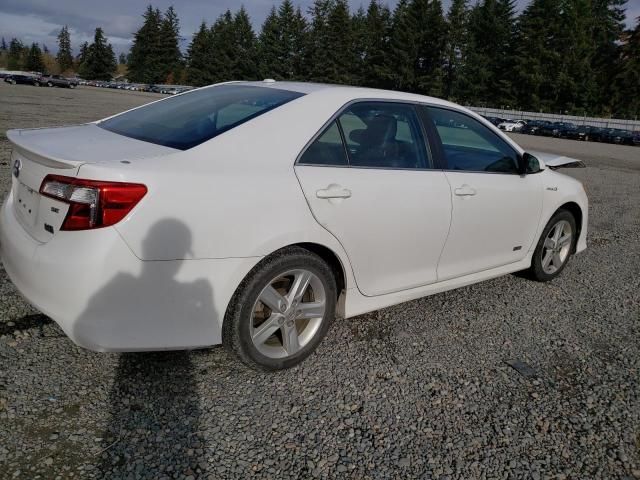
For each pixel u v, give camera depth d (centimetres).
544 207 429
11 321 313
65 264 223
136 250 225
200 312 246
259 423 247
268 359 277
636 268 539
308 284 286
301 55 8350
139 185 226
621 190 1088
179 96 356
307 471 220
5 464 207
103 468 211
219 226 243
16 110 1898
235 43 8994
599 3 7188
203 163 249
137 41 9956
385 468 226
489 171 382
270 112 283
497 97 6969
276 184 262
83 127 320
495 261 400
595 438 256
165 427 238
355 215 291
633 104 6397
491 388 292
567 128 3912
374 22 8119
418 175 328
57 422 234
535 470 232
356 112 310
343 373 295
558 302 427
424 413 265
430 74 7062
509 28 7075
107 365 280
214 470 216
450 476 225
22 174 266
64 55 13525
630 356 342
